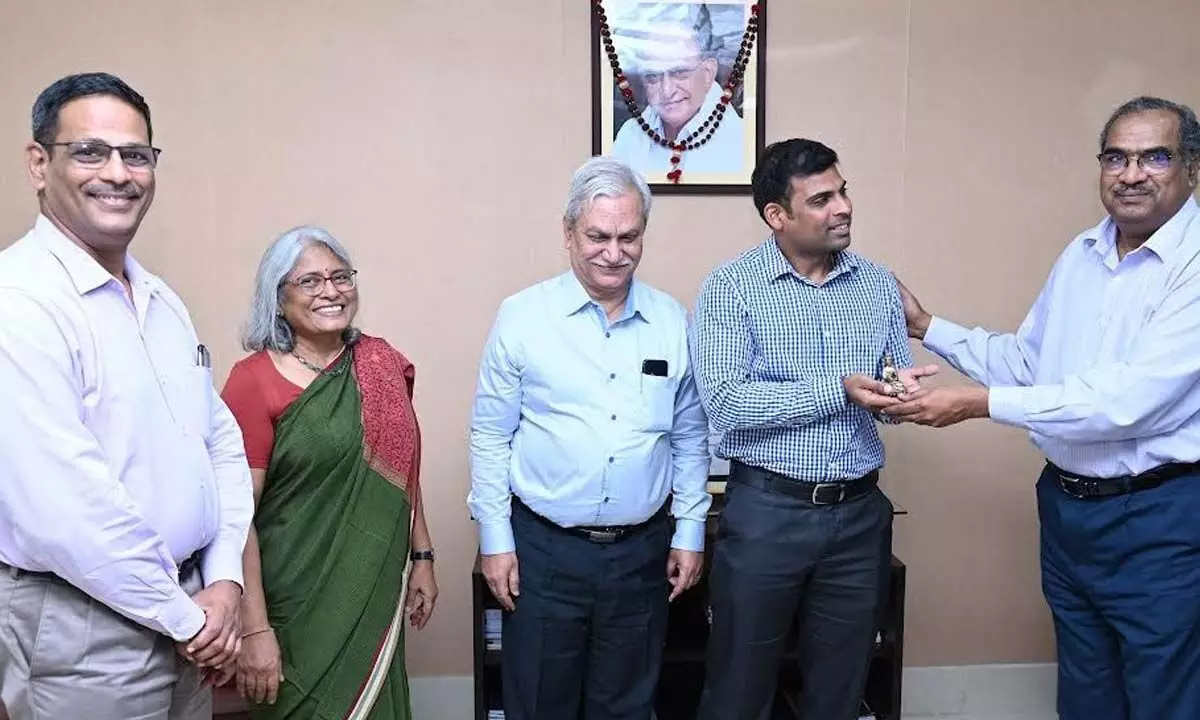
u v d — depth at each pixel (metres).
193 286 2.53
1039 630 2.82
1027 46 2.62
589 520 1.88
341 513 1.77
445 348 2.61
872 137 2.62
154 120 2.47
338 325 1.77
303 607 1.74
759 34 2.55
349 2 2.49
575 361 1.88
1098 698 2.04
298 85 2.50
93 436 1.32
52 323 1.30
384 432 1.82
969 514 2.78
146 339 1.47
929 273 2.68
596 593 1.91
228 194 2.51
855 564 1.95
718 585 1.98
